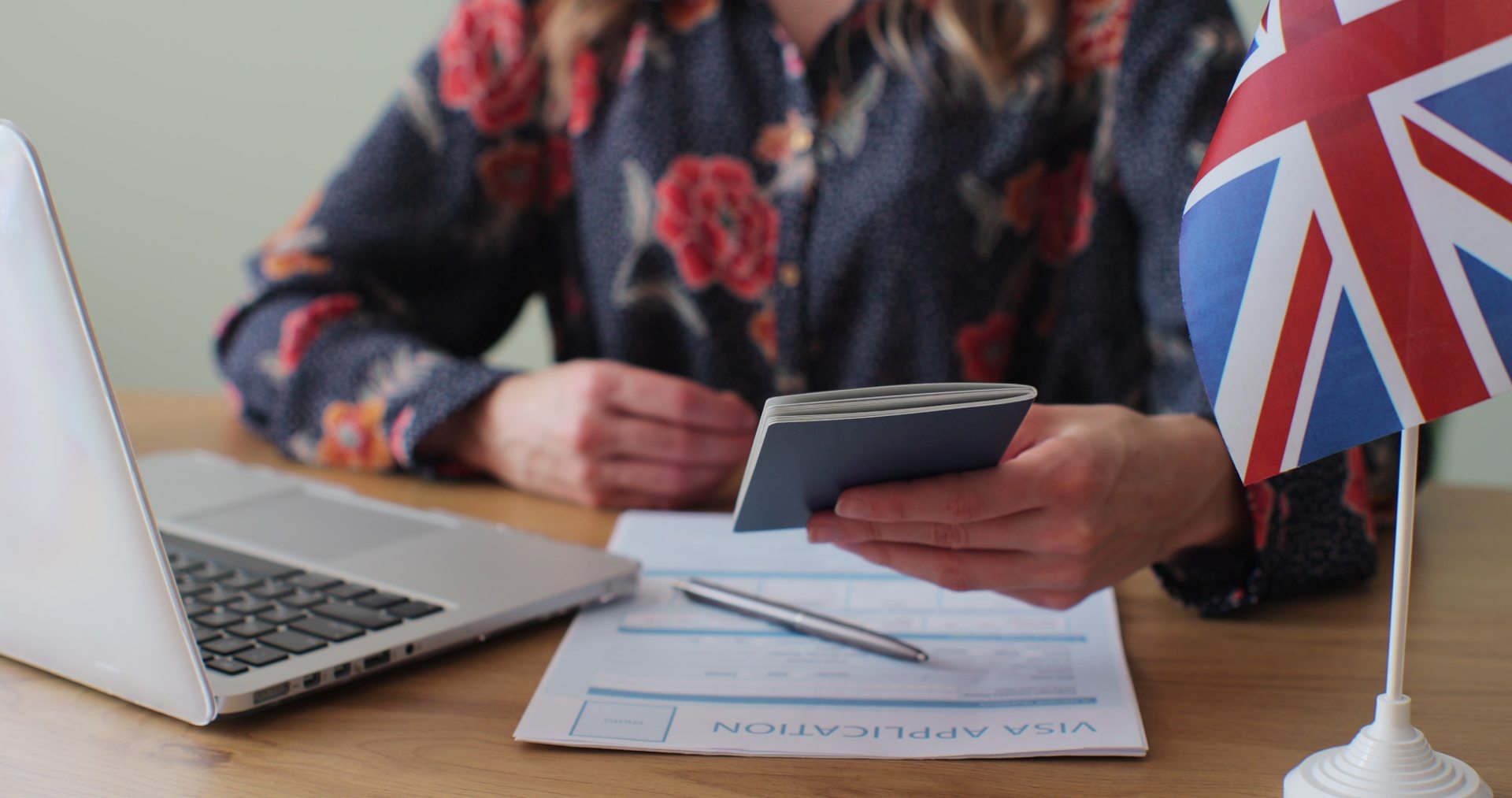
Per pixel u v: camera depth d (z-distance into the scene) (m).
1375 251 0.33
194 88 1.86
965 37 0.96
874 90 0.98
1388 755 0.37
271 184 1.87
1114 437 0.53
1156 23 0.92
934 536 0.50
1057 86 0.98
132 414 1.08
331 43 1.80
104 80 1.88
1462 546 0.68
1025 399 0.43
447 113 1.05
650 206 1.01
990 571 0.52
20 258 0.38
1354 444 0.33
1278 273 0.34
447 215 1.05
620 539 0.70
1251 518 0.59
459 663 0.52
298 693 0.46
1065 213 1.01
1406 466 0.36
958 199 0.96
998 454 0.49
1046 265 1.02
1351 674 0.50
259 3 1.81
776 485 0.45
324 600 0.54
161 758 0.43
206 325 1.94
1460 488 0.80
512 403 0.83
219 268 1.92
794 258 0.99
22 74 1.90
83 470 0.40
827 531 0.50
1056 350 0.99
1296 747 0.43
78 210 1.93
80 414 0.39
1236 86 0.37
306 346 0.93
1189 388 0.77
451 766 0.43
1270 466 0.34
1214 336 0.35
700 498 0.80
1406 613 0.37
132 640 0.43
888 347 0.98
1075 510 0.50
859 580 0.62
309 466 0.91
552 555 0.61
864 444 0.44
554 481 0.81
